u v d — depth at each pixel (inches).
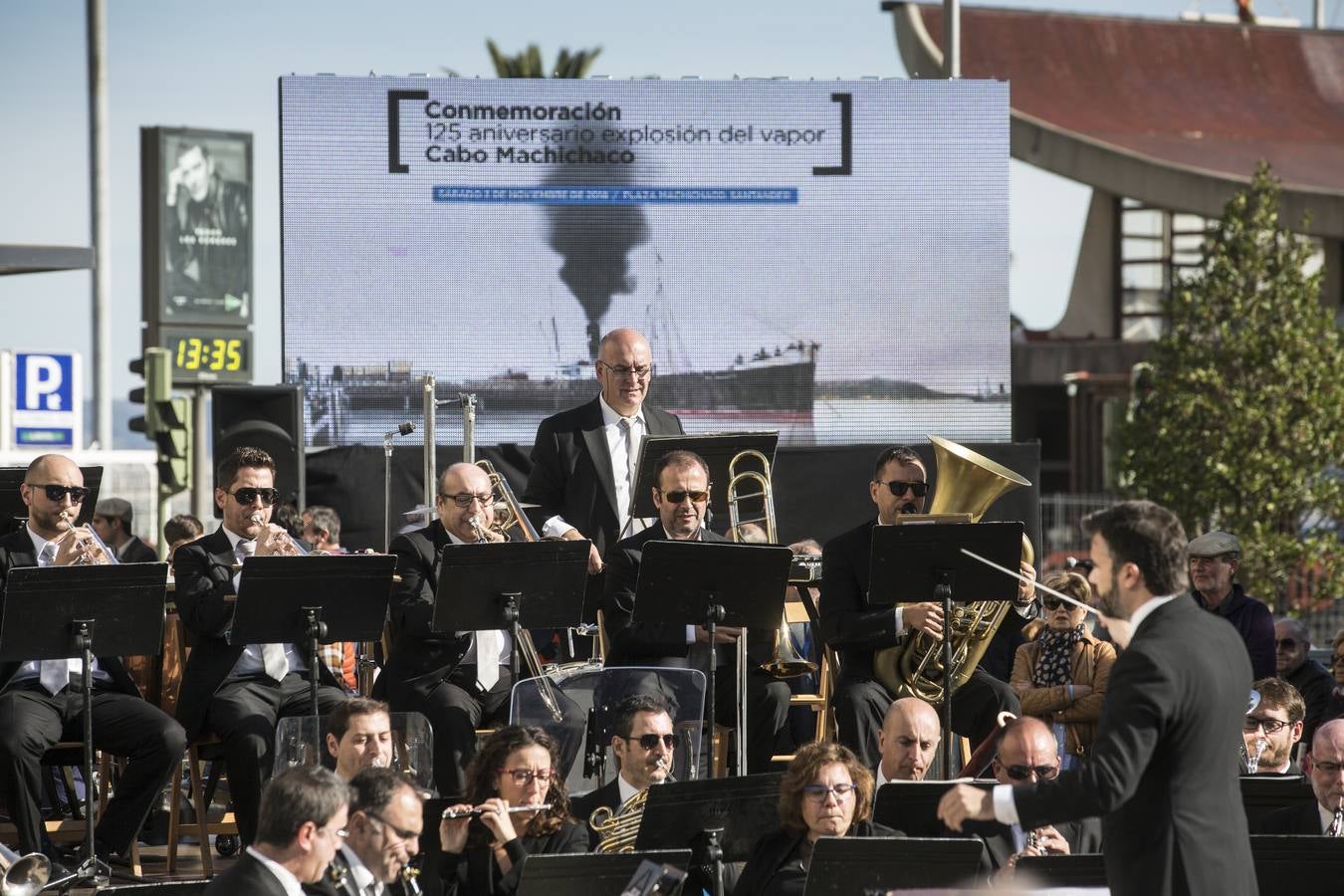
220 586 632.4
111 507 965.8
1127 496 1544.0
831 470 1029.8
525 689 599.5
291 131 1000.9
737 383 1040.8
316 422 1005.2
